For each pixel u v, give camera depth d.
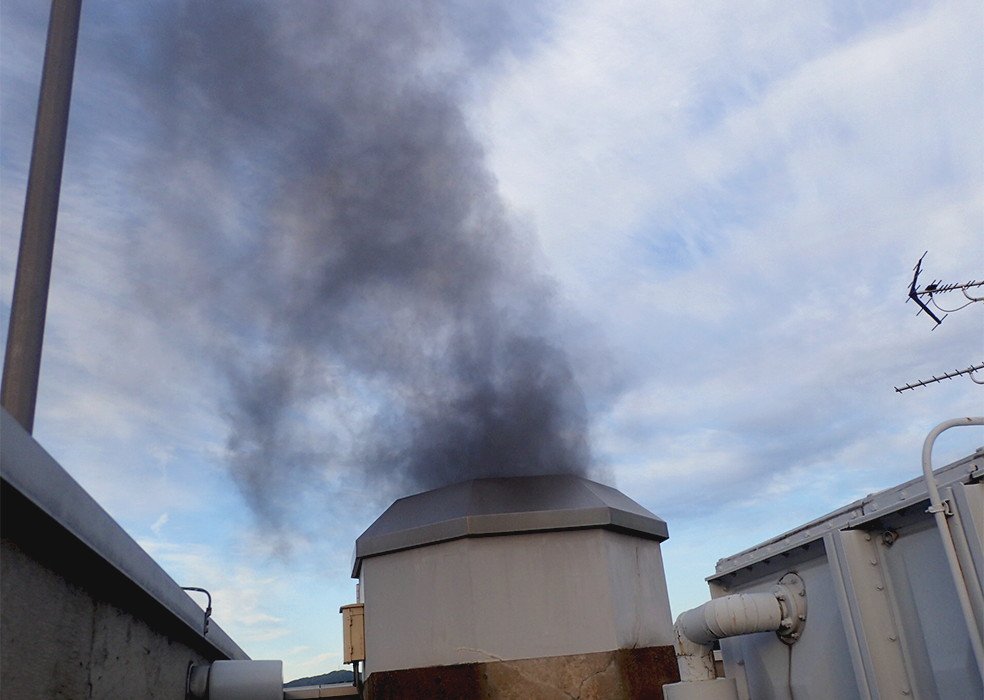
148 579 5.96
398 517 8.70
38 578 4.07
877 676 5.82
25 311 4.46
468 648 7.65
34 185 4.73
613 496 8.94
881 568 6.16
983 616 4.84
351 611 9.48
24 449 3.42
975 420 5.19
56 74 5.01
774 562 7.81
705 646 7.95
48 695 4.24
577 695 7.52
